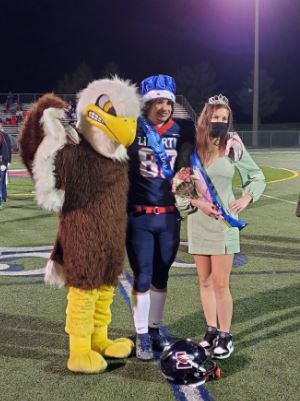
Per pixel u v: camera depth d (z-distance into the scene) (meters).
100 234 3.53
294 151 33.00
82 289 3.56
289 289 5.50
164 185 3.81
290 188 13.98
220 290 3.79
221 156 3.68
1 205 11.05
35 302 5.13
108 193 3.55
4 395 3.36
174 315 4.73
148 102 3.78
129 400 3.29
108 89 3.56
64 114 3.62
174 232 3.89
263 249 7.31
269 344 4.12
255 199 3.72
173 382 3.41
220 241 3.71
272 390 3.41
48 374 3.64
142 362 3.83
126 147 3.70
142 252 3.83
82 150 3.52
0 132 11.33
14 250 7.37
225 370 3.69
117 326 4.53
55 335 4.32
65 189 3.48
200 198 3.67
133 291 3.90
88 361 3.64
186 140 3.85
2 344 4.15
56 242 3.68
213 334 3.91
